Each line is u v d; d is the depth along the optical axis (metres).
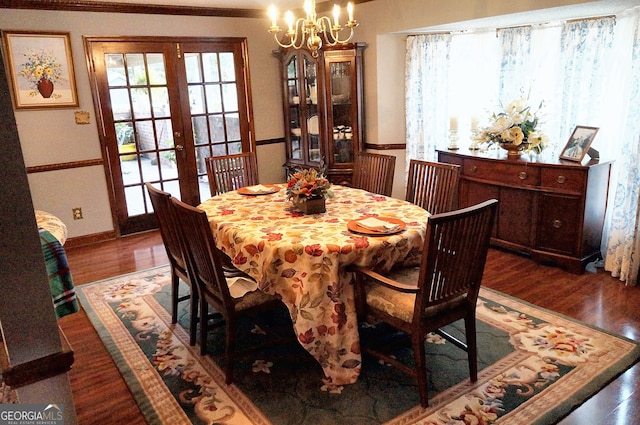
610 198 3.65
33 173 4.33
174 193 5.14
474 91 4.62
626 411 2.10
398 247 2.33
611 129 3.61
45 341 1.44
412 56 4.77
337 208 2.87
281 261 2.26
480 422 2.05
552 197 3.54
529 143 3.73
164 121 4.94
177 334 2.90
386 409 2.16
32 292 1.39
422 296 2.04
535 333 2.74
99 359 2.67
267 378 2.42
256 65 5.38
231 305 2.31
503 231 3.96
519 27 4.14
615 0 2.98
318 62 4.80
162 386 2.39
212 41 5.06
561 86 3.91
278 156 5.78
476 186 4.08
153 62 4.78
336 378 2.34
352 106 4.86
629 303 3.06
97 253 4.41
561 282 3.41
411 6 4.32
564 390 2.23
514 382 2.31
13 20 4.05
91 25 4.39
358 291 2.35
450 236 1.98
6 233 1.32
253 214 2.78
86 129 4.52
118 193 4.80
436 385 2.31
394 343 2.49
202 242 2.22
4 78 1.22
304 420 2.11
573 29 3.73
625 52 3.41
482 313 3.00
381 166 3.56
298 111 5.30
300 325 2.27
